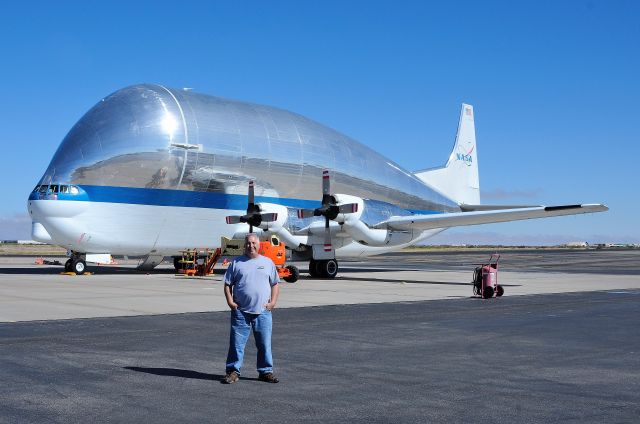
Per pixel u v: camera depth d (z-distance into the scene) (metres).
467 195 43.06
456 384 8.24
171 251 30.89
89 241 29.06
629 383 8.34
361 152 37.25
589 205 26.39
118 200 29.12
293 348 10.86
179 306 17.03
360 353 10.41
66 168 28.91
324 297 20.38
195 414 6.79
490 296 20.56
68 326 13.15
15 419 6.51
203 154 30.64
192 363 9.44
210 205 30.94
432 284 27.20
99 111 30.33
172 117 30.41
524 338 12.10
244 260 8.32
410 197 38.56
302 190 33.94
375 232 30.08
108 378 8.41
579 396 7.65
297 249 31.02
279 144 33.31
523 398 7.54
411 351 10.62
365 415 6.80
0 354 10.04
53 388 7.84
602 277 34.53
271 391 7.80
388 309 17.02
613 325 14.07
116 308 16.42
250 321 8.27
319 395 7.62
